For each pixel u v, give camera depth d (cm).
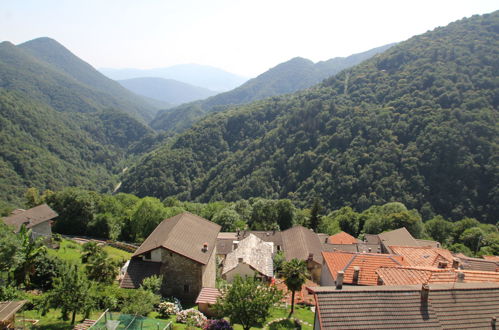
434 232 8088
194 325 2444
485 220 8406
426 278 2209
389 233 6297
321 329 1572
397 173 10025
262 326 2723
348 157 11231
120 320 2161
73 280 2298
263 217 8169
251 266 3959
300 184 12119
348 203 10256
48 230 5759
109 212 7475
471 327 1658
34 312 2461
